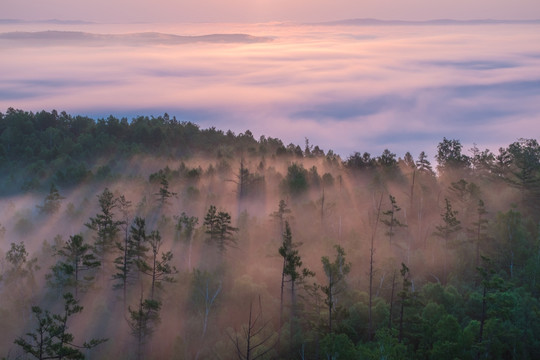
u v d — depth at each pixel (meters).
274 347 52.75
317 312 55.38
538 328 50.78
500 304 48.34
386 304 58.34
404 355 45.94
